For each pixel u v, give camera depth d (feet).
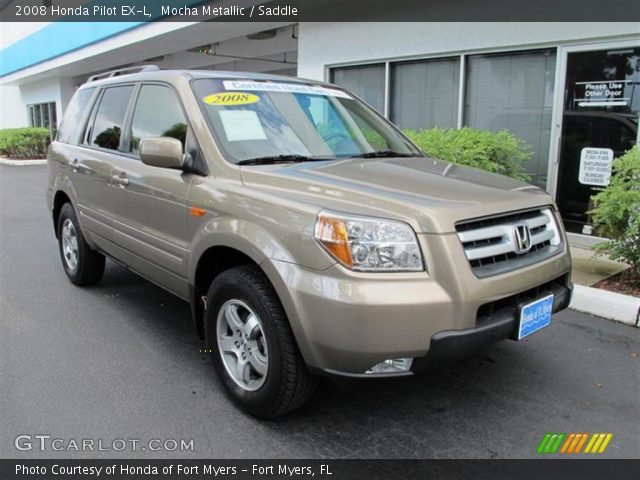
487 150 21.09
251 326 10.25
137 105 14.42
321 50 32.78
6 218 30.83
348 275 8.56
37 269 20.24
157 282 13.41
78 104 18.54
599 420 10.52
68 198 17.97
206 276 11.73
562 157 23.38
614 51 21.26
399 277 8.58
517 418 10.57
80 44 56.95
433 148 21.42
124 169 13.98
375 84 30.63
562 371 12.40
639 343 13.83
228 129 11.79
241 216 10.18
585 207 22.94
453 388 11.65
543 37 22.95
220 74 13.25
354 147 13.16
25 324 14.89
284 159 11.73
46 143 73.77
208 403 11.01
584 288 16.37
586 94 22.27
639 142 21.02
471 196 9.82
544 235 10.74
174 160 11.42
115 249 14.94
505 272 9.41
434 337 8.59
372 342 8.45
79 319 15.28
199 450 9.56
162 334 14.29
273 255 9.34
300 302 8.92
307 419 10.49
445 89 27.40
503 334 9.34
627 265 19.20
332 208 9.07
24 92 92.79
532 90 24.16
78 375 12.07
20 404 10.88
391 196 9.36
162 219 12.46
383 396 11.33
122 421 10.37
